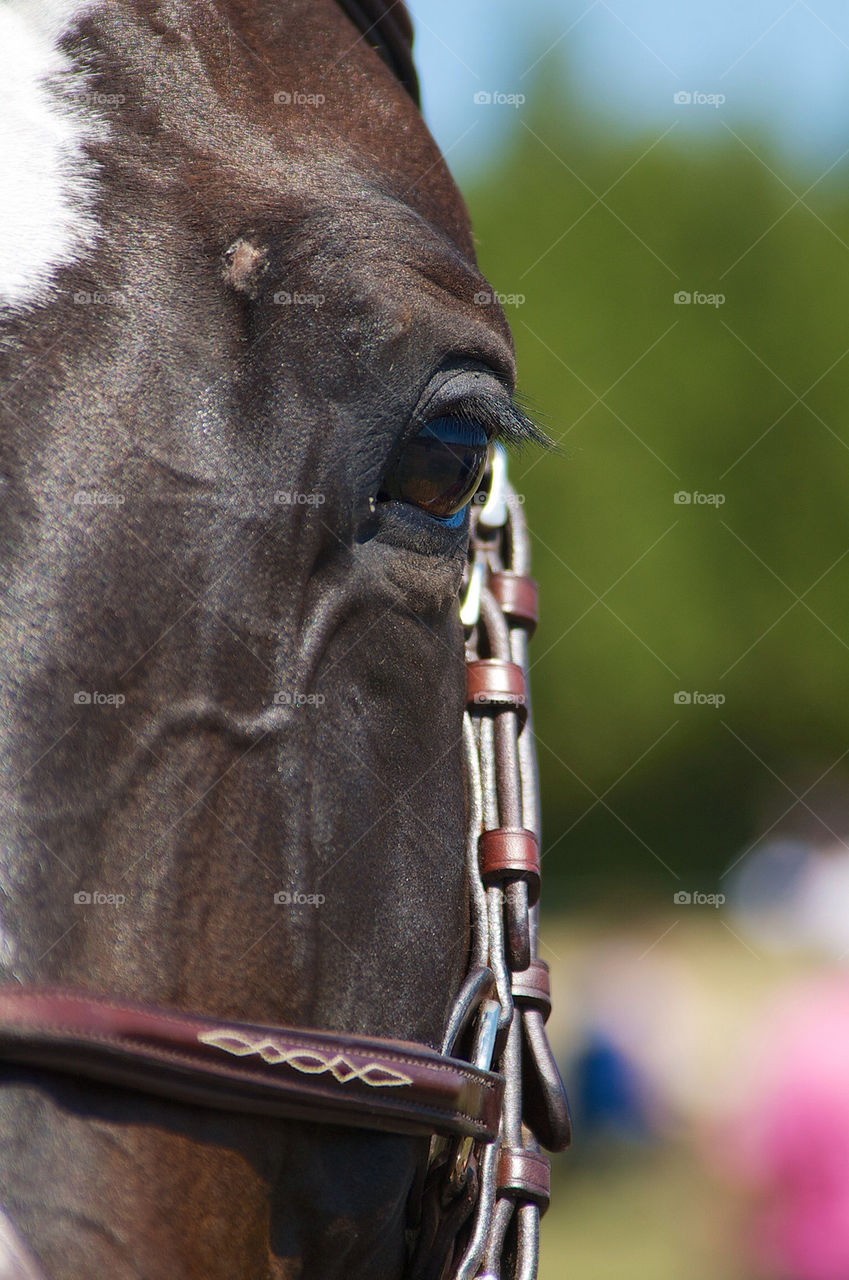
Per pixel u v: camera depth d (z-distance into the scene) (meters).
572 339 42.69
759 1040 10.14
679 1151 16.67
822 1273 8.73
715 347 43.25
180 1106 2.71
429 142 3.85
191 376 2.90
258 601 2.90
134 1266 2.54
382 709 3.17
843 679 44.81
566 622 43.62
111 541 2.72
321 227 3.08
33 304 2.83
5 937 2.49
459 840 3.48
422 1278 3.34
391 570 3.16
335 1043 2.87
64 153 3.01
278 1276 2.95
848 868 18.95
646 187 43.06
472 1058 3.43
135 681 2.71
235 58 3.40
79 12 3.24
